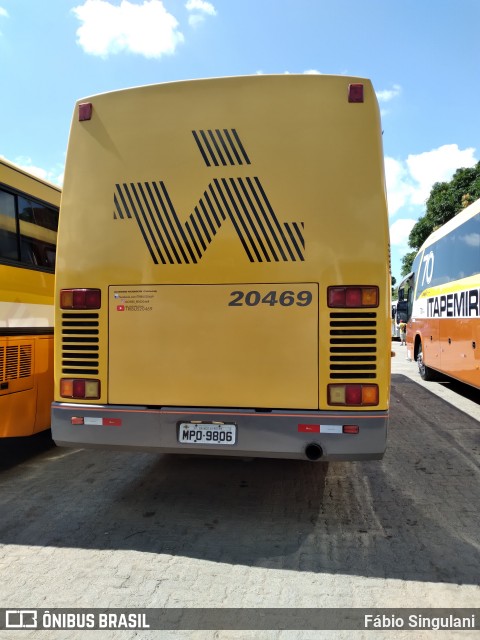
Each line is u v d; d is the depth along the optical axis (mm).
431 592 2875
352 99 3555
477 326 7215
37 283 5184
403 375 12328
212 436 3561
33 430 5109
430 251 10453
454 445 5926
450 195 22641
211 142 3652
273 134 3586
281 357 3520
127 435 3672
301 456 3457
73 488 4488
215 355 3598
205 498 4266
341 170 3521
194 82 3697
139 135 3771
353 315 3453
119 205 3773
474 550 3373
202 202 3643
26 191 5047
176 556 3281
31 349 5047
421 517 3906
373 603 2771
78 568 3127
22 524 3750
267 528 3703
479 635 2518
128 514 3938
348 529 3689
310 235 3506
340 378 3463
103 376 3758
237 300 3574
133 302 3715
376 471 4977
